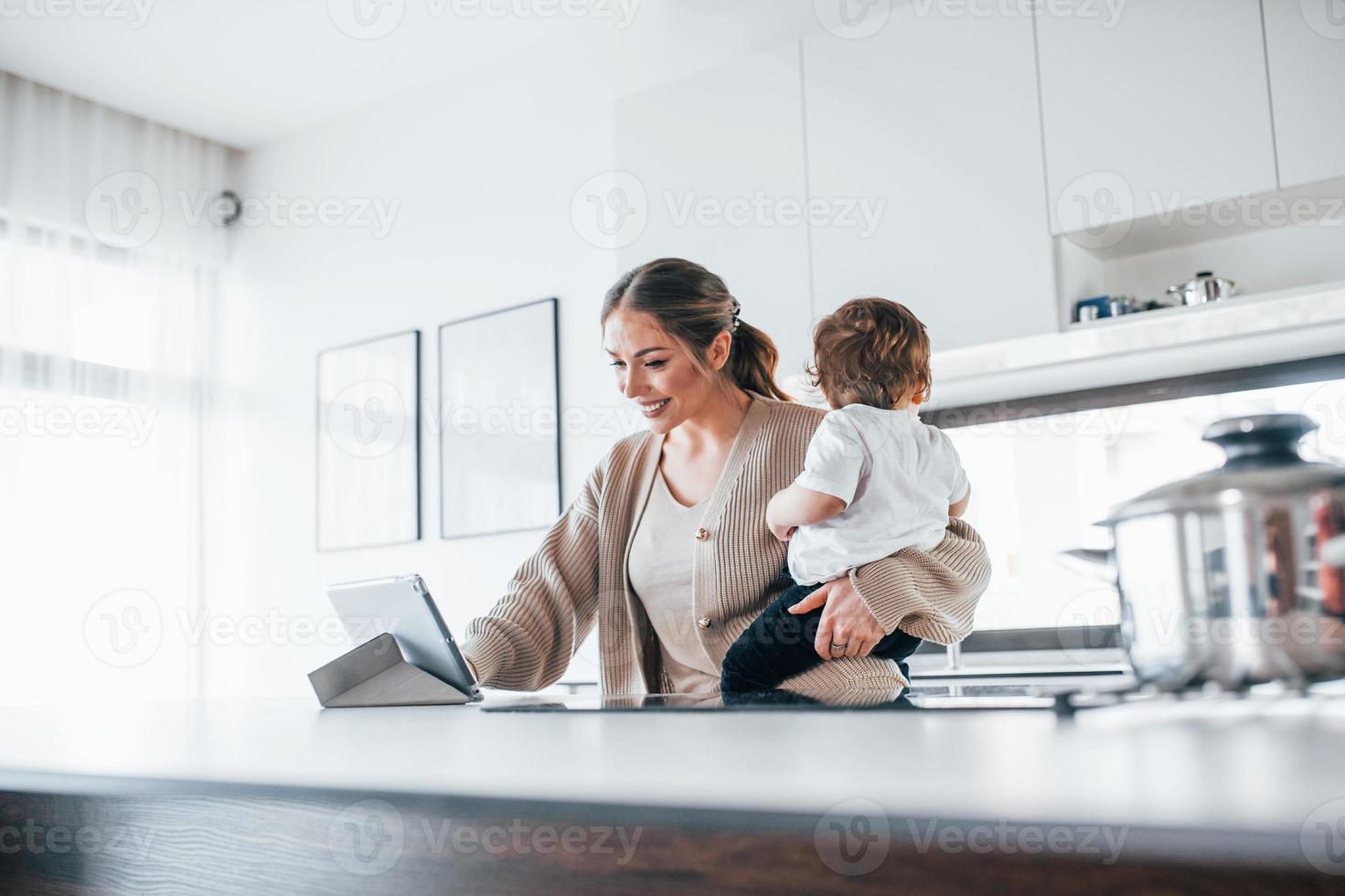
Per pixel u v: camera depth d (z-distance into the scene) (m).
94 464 3.68
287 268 4.09
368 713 1.02
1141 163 2.20
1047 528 2.61
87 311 3.72
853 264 2.53
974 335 2.35
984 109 2.39
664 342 1.41
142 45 3.49
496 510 3.40
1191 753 0.44
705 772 0.48
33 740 0.86
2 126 3.56
